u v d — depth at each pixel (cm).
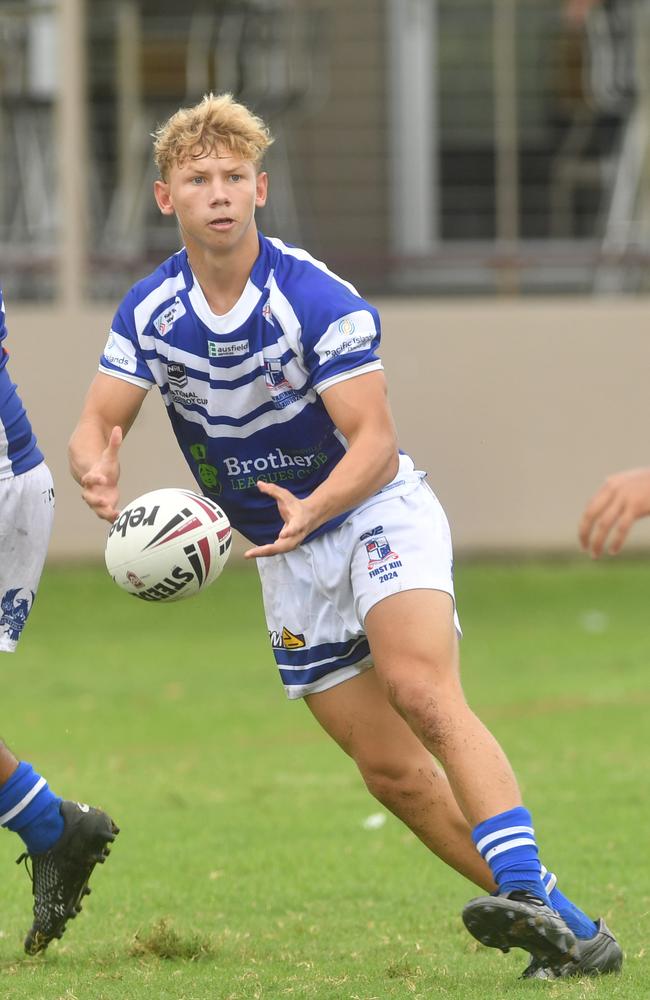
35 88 5869
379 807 2450
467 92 6225
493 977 1477
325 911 1827
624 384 5244
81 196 5106
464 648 4050
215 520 1515
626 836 2177
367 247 6141
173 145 1491
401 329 5216
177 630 4441
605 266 5556
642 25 5547
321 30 5912
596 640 4125
